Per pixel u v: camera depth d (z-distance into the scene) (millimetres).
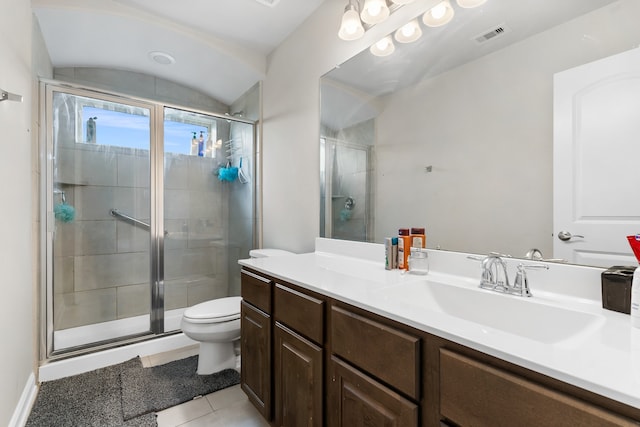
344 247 1751
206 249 2881
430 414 711
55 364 1832
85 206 2301
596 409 465
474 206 1175
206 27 2170
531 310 850
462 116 1218
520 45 1046
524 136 1033
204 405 1572
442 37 1286
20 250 1460
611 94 847
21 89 1486
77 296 2291
